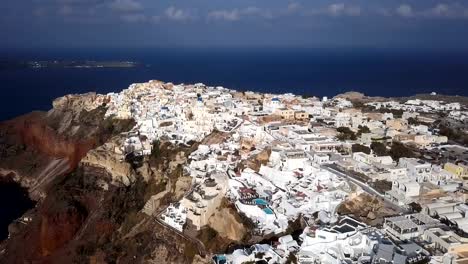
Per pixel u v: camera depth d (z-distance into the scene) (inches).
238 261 3334.2
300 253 3270.2
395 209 3949.3
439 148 5900.6
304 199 4170.8
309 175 4702.3
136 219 5132.9
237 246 3735.2
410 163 4805.6
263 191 4527.6
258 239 3786.9
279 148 5398.6
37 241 5438.0
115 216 5364.2
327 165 4965.6
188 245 4121.6
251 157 5447.8
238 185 4675.2
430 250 3223.4
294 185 4522.6
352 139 6092.5
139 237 4608.8
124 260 4495.6
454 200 4030.5
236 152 5807.1
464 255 3063.5
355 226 3582.7
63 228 5413.4
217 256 3508.9
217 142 6254.9
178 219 4547.2
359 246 3339.1
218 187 4729.3
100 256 4736.7
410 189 4099.4
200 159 5600.4
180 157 6013.8
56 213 5526.6
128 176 6058.1
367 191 4266.7
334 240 3358.8
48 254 5329.7
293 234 3747.5
